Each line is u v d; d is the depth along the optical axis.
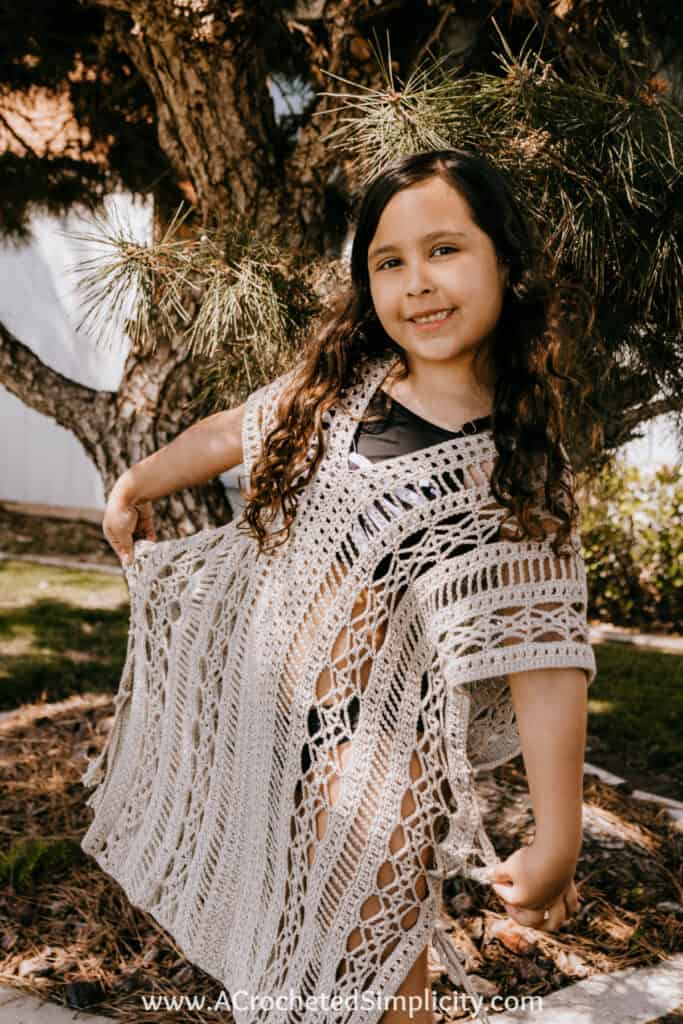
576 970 2.32
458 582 1.46
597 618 6.17
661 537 5.94
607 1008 2.15
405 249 1.48
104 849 2.18
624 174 2.06
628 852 2.89
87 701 4.20
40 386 3.20
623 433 2.83
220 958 1.75
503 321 1.56
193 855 1.82
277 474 1.59
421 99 2.04
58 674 4.55
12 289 8.80
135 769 2.02
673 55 2.58
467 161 1.49
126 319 2.39
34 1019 2.12
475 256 1.47
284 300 2.29
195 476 1.85
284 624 1.60
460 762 1.50
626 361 2.54
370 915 1.53
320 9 2.68
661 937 2.46
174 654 1.90
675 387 2.53
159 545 1.98
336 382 1.61
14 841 2.87
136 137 3.71
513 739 1.68
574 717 1.39
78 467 9.21
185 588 1.89
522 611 1.42
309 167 2.85
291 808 1.60
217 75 2.63
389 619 1.52
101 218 3.29
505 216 1.49
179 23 2.40
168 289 2.26
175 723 1.90
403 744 1.53
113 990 2.24
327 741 1.55
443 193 1.46
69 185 3.88
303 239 2.92
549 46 2.59
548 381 1.54
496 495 1.45
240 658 1.71
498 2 2.41
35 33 3.37
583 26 2.45
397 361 1.64
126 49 2.82
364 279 1.62
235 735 1.73
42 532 8.18
